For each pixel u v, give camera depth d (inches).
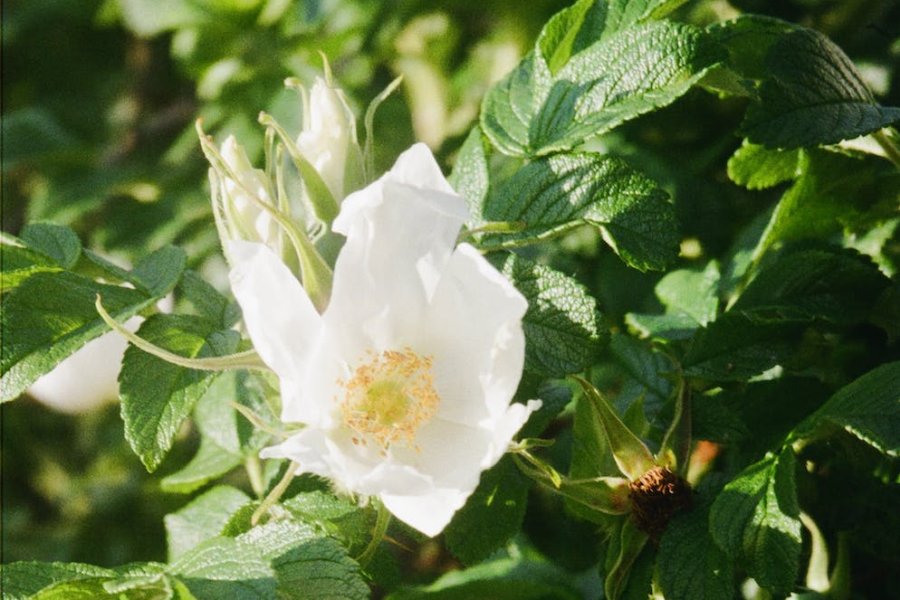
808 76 25.5
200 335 24.9
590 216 24.7
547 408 26.0
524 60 26.5
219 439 27.6
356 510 24.7
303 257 23.5
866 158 27.1
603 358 30.0
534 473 24.4
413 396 23.6
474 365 23.7
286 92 36.8
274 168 25.8
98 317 25.2
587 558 30.8
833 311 26.6
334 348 23.6
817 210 27.6
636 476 24.5
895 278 27.1
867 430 23.9
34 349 24.8
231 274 23.3
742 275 28.0
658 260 24.4
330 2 36.9
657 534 24.5
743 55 27.0
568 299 24.4
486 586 28.8
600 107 25.3
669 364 27.5
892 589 27.3
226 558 23.3
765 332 26.2
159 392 24.5
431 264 23.7
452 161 35.6
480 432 23.5
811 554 26.8
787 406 26.6
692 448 25.6
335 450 23.1
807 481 26.3
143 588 23.7
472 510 25.7
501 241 24.9
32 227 26.6
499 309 23.4
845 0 30.1
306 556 23.8
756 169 27.5
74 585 23.7
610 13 26.2
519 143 25.7
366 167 24.6
